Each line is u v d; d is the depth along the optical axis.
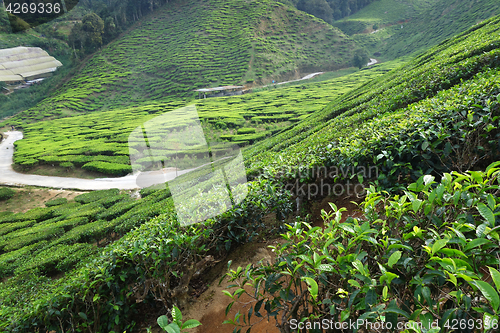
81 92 60.31
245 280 1.78
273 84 59.25
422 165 3.07
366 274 1.33
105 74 67.69
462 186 1.74
